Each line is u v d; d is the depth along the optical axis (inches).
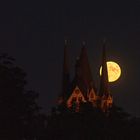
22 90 6845.5
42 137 7500.0
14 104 6752.0
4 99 6697.8
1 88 6712.6
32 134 7052.2
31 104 6929.1
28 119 6919.3
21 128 6825.8
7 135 6737.2
